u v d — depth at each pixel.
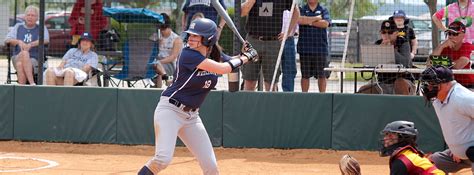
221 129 31.59
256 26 32.88
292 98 31.17
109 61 37.81
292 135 31.22
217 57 18.88
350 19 34.75
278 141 31.28
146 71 35.62
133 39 35.88
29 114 32.72
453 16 32.53
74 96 32.38
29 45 35.53
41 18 33.44
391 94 31.45
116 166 27.42
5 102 32.84
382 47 32.06
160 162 18.08
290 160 29.08
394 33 32.75
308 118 31.12
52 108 32.53
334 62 43.12
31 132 32.72
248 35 33.22
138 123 31.95
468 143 18.48
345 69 31.36
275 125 31.28
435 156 19.83
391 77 32.44
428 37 43.66
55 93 32.53
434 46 35.72
